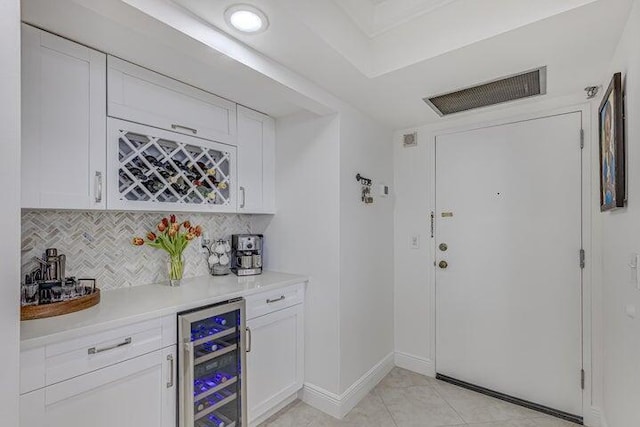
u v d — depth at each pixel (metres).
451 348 2.55
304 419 2.07
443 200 2.60
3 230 0.75
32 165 1.30
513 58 1.60
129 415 1.36
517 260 2.28
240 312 1.80
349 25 1.63
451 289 2.56
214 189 2.02
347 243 2.22
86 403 1.23
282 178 2.43
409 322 2.77
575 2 1.23
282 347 2.11
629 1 1.18
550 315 2.15
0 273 0.75
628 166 1.31
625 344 1.40
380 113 2.42
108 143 1.53
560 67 1.70
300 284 2.25
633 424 1.28
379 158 2.64
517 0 1.35
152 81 1.69
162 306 1.50
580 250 2.05
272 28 1.35
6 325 0.76
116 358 1.31
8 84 0.77
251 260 2.34
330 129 2.18
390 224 2.80
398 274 2.83
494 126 2.37
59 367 1.16
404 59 1.69
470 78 1.83
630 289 1.31
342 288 2.16
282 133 2.43
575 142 2.07
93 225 1.76
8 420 0.76
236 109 2.15
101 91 1.50
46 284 1.41
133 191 1.67
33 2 1.15
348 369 2.21
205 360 1.66
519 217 2.27
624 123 1.35
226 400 1.77
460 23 1.51
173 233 1.92
